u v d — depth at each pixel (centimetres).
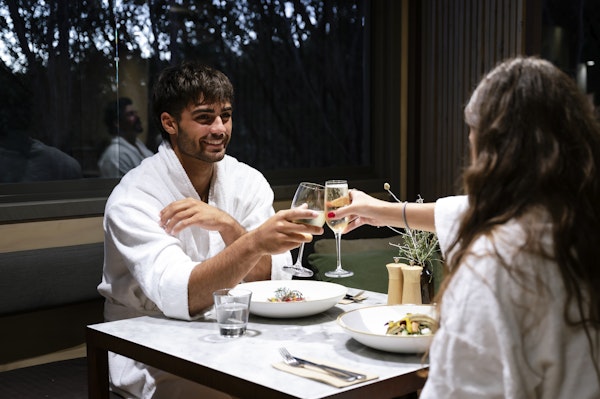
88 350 188
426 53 408
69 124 307
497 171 117
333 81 402
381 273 312
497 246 113
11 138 292
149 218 214
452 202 159
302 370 148
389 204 192
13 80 291
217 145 225
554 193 115
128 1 321
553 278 112
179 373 160
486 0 380
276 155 381
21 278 257
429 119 408
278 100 380
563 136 116
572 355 113
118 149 321
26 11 293
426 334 162
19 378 245
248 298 176
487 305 112
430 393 116
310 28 390
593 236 113
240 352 163
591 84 442
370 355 159
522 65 121
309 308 187
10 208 275
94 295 276
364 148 420
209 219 215
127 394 211
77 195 307
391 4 408
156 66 332
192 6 343
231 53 360
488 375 113
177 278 193
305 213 183
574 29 438
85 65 310
